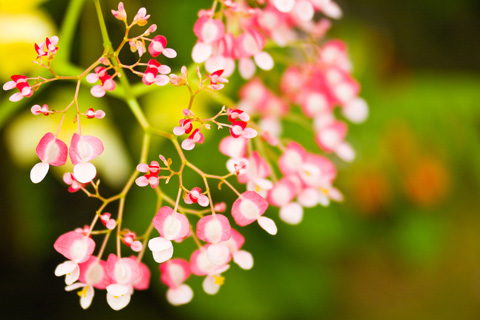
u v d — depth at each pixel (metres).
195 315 1.34
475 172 1.54
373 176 1.43
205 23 0.71
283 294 1.37
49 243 1.37
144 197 1.23
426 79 1.50
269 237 1.38
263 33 0.79
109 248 1.31
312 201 0.75
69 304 1.47
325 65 0.84
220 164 1.21
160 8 1.19
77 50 1.14
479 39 1.84
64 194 1.35
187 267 0.71
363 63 1.42
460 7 1.79
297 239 1.35
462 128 1.41
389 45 1.64
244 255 0.69
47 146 0.67
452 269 1.94
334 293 1.77
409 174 1.47
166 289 1.25
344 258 1.90
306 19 0.73
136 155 1.22
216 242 0.68
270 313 1.31
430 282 1.92
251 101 0.87
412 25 1.76
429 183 1.49
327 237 1.34
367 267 1.91
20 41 0.87
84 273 0.68
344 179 1.43
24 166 1.25
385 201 1.50
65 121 0.98
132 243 0.68
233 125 0.67
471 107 1.42
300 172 0.75
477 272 1.93
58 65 0.82
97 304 1.46
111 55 0.68
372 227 1.66
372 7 1.69
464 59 1.85
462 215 1.87
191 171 1.21
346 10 1.61
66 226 1.38
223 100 0.78
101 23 0.70
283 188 0.74
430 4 1.75
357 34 1.47
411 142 1.44
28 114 1.04
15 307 1.44
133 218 1.22
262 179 0.71
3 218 1.30
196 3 1.21
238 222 0.68
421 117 1.40
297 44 0.83
